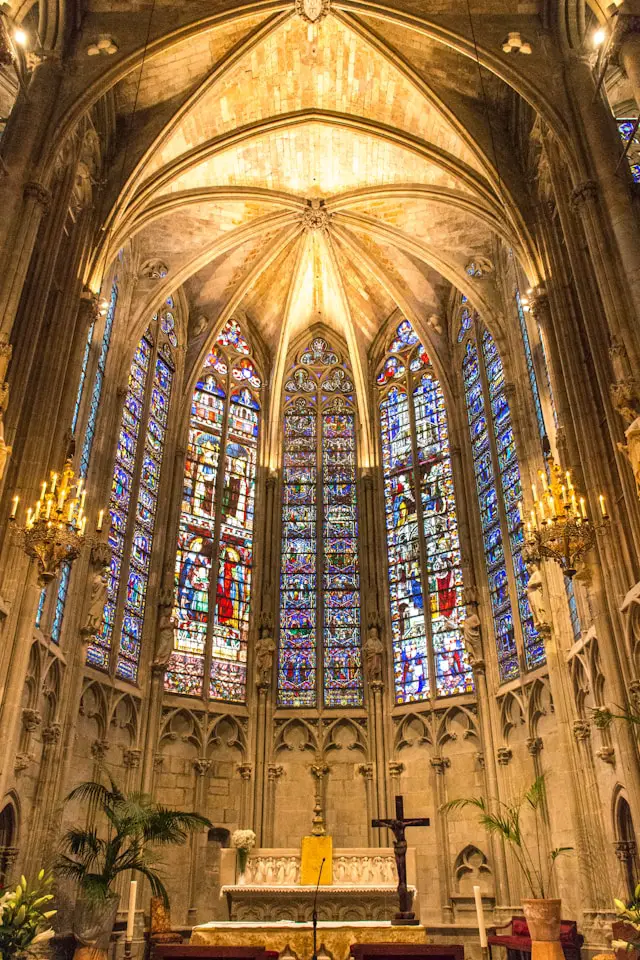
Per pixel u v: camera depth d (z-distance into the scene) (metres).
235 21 21.06
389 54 22.17
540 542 14.23
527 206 22.50
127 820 15.09
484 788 23.08
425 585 27.16
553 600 20.84
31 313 18.27
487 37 20.45
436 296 30.52
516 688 22.77
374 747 25.20
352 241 29.53
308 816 24.39
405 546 28.39
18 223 16.95
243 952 9.66
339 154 26.64
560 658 20.27
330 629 27.66
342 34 22.42
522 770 22.19
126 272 26.78
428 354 29.89
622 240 16.06
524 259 22.19
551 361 20.05
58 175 20.02
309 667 26.95
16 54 17.80
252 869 18.89
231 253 29.72
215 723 24.91
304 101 24.69
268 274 31.14
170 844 22.39
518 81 19.77
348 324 31.31
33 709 17.88
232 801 24.33
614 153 17.50
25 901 9.01
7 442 17.05
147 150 22.41
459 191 25.30
